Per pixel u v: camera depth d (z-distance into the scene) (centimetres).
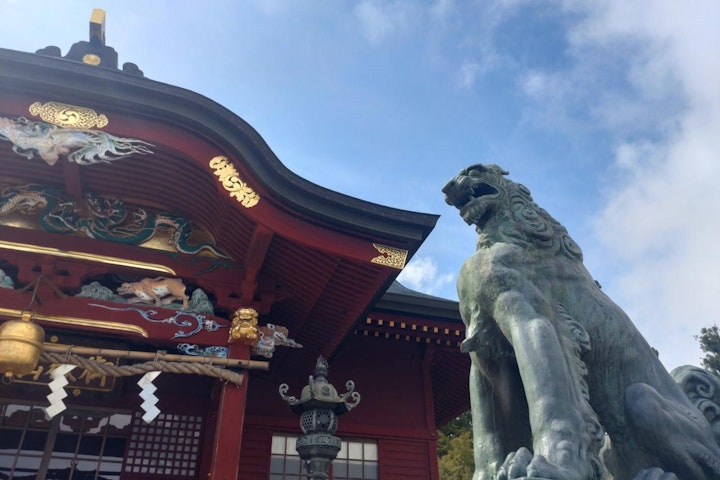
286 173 1027
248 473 1395
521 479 270
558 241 416
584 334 366
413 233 1080
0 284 1025
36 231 1102
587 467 293
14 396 1280
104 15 1272
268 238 1052
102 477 1281
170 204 1216
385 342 1652
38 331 886
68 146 988
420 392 1598
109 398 1341
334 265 1104
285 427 1480
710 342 3334
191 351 1061
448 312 1541
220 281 1148
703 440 332
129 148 1030
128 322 1037
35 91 983
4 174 1152
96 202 1173
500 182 439
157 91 1008
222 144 1041
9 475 1221
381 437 1508
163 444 1348
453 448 2983
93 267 1097
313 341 1397
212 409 1390
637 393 344
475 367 412
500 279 377
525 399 385
